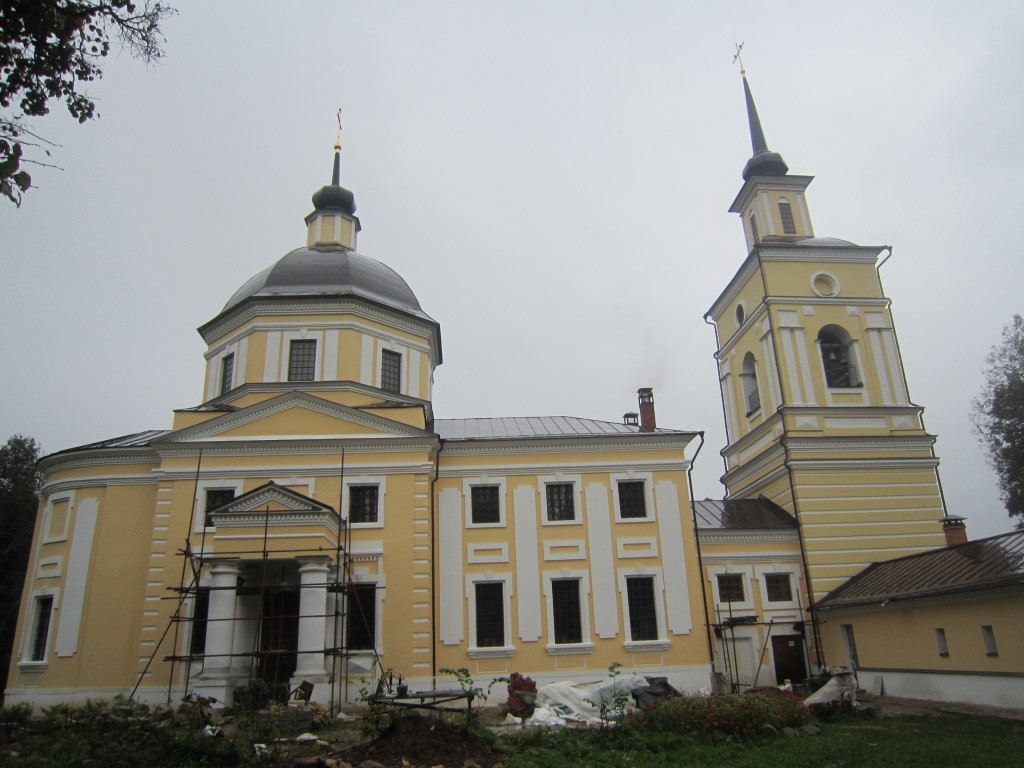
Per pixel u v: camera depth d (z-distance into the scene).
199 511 25.59
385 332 31.16
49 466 28.50
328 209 36.62
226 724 18.00
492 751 14.94
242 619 23.06
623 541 28.12
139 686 23.80
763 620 28.92
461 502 28.27
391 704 16.77
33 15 7.85
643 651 26.80
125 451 27.28
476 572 27.39
